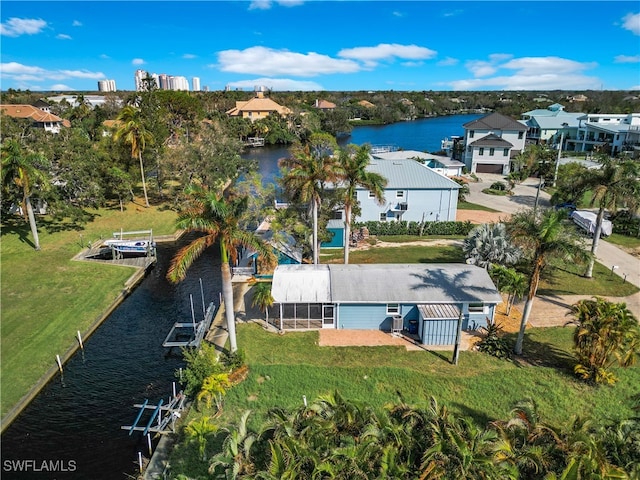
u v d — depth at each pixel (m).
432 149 108.50
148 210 54.72
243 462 13.70
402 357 24.22
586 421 15.55
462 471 12.50
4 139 44.84
